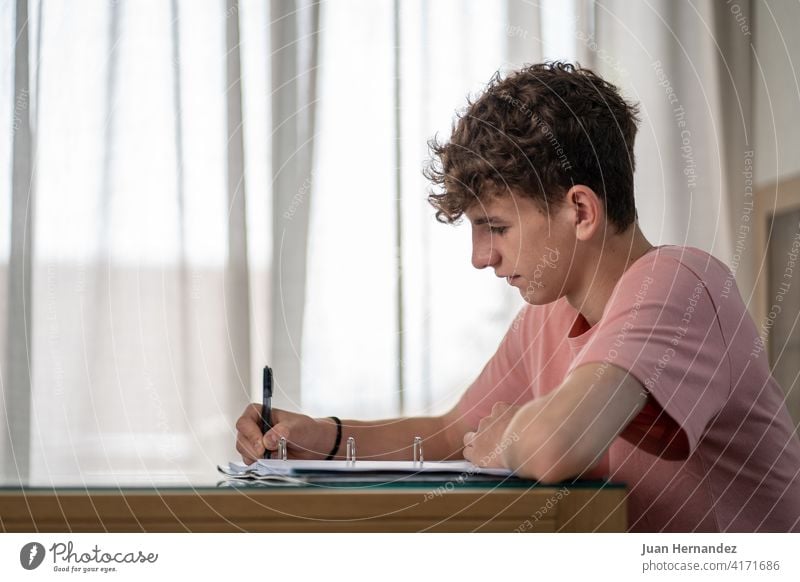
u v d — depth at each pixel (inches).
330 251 75.2
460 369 74.6
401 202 75.2
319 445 41.5
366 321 74.9
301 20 75.2
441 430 45.1
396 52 75.7
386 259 75.2
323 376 74.5
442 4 76.1
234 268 73.7
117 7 73.1
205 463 72.7
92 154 72.9
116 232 72.9
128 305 73.0
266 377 41.0
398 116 75.6
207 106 74.0
